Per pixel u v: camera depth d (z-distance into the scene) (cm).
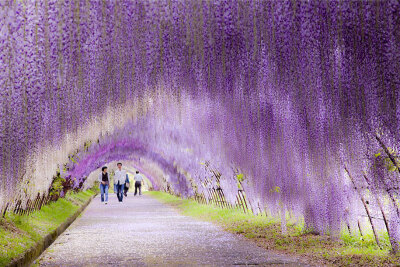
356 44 574
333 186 722
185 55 629
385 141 609
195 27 612
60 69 592
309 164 730
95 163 2552
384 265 534
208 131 949
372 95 595
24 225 804
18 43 556
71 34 577
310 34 595
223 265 595
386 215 622
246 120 824
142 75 644
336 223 724
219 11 611
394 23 547
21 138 633
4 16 536
